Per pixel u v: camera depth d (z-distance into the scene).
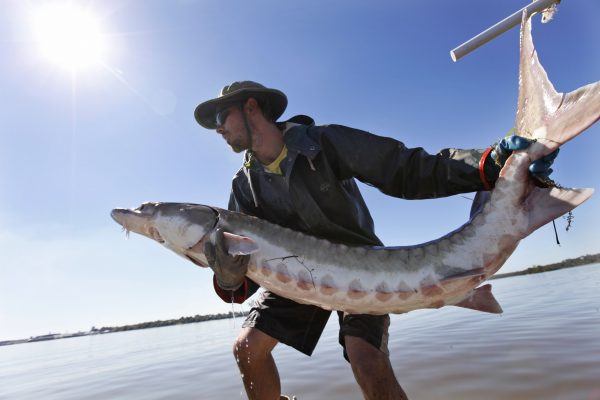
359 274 1.09
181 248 1.25
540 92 0.94
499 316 3.25
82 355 5.40
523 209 0.98
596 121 0.86
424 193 1.05
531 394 1.29
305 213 1.16
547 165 0.93
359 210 1.22
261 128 1.18
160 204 1.28
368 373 1.03
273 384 1.26
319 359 2.48
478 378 1.54
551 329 2.29
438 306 1.09
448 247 1.06
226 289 1.16
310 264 1.12
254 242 1.06
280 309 1.28
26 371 4.13
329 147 1.12
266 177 1.24
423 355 2.10
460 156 1.01
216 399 1.78
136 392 2.16
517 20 1.04
